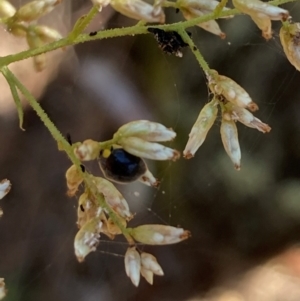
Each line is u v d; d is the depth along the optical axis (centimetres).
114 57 23
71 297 22
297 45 14
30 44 15
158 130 14
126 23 21
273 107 23
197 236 23
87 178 14
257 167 23
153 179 14
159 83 22
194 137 14
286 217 23
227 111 14
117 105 22
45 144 23
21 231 22
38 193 23
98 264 23
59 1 15
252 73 22
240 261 23
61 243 22
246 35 22
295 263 22
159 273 14
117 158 14
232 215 23
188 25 15
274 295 22
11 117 23
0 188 14
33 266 22
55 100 23
